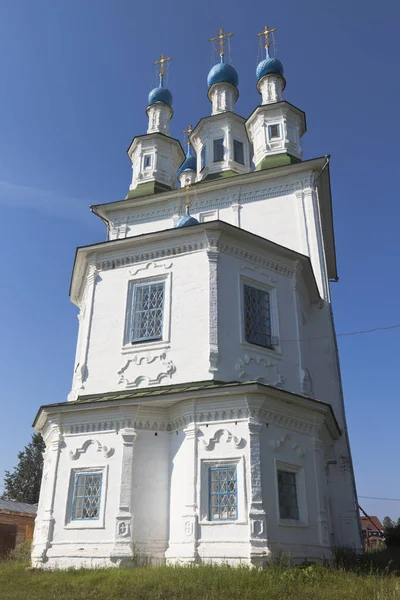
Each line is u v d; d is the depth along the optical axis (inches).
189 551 438.0
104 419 518.3
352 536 589.0
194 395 485.7
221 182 860.6
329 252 971.9
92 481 504.4
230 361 532.7
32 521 1029.2
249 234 588.7
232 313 557.9
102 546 467.2
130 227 917.2
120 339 577.6
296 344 592.1
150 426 513.7
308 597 332.5
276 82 1027.9
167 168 1016.2
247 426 469.4
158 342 557.6
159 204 912.9
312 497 492.7
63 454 522.6
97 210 937.5
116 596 345.4
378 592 336.5
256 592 339.3
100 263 628.1
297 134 951.6
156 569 406.3
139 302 596.7
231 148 995.9
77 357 676.7
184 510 460.4
